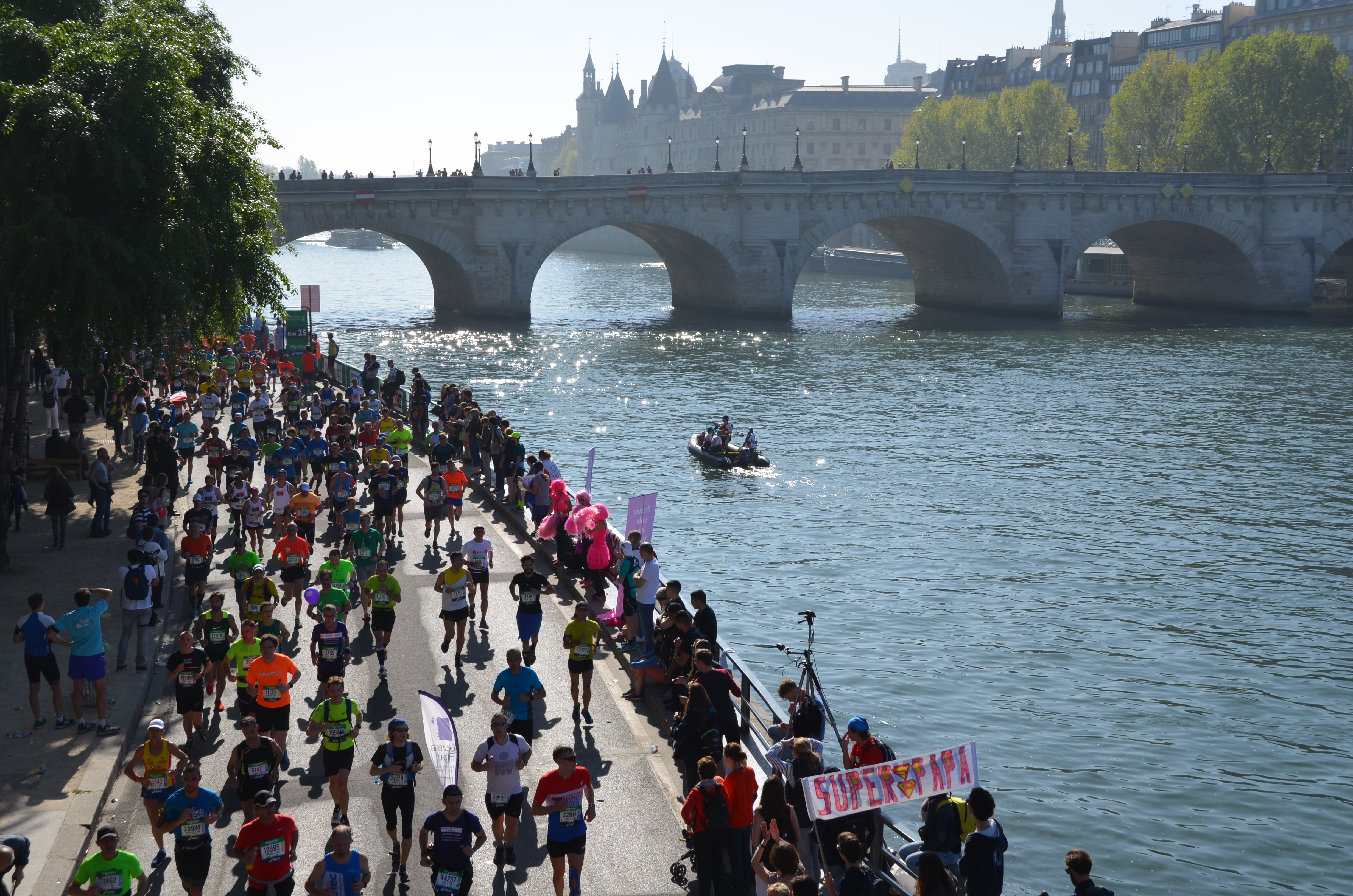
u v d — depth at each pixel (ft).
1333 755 87.81
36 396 171.22
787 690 55.57
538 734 65.57
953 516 151.84
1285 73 437.99
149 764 51.13
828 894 46.11
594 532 84.28
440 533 108.47
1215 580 127.34
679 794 58.95
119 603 85.35
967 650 107.34
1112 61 645.92
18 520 104.78
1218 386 252.83
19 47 89.61
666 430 204.23
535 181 339.77
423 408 151.94
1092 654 106.73
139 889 44.39
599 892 50.16
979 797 42.98
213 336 162.40
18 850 45.24
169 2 119.96
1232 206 396.78
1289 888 71.05
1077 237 388.57
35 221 83.51
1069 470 176.86
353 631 82.28
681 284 417.90
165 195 90.63
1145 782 83.30
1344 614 117.39
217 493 99.04
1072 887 70.54
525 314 347.36
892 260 590.55
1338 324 371.35
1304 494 163.53
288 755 62.28
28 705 67.56
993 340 332.39
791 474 173.58
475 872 51.80
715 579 126.41
